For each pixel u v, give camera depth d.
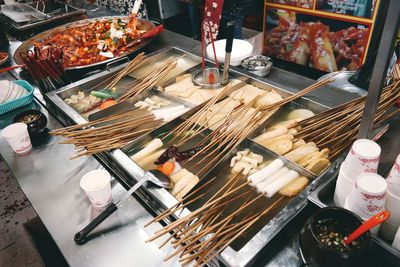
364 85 2.21
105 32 3.20
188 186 1.51
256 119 1.84
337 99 1.93
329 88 2.04
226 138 1.75
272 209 1.44
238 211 1.31
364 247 0.95
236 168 1.64
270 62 2.35
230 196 1.52
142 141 1.84
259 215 1.32
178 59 2.75
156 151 1.80
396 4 0.87
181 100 2.21
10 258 2.75
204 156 1.77
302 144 1.72
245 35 4.91
